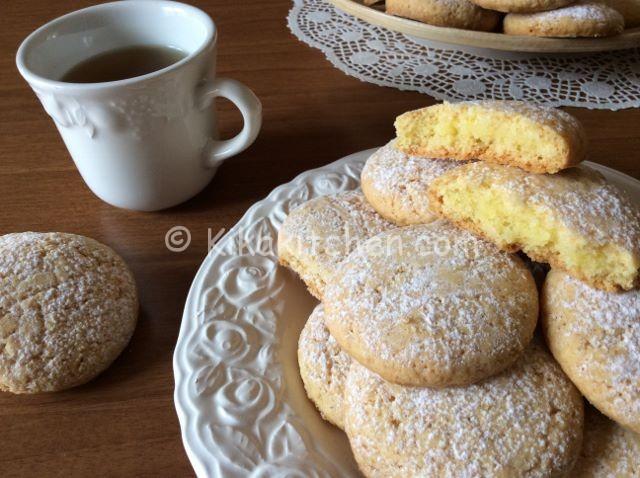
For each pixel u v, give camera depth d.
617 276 0.17
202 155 0.25
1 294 0.19
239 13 0.39
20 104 0.32
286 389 0.18
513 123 0.19
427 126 0.21
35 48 0.23
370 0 0.36
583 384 0.16
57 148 0.29
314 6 0.40
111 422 0.18
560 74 0.33
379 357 0.16
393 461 0.16
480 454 0.15
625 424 0.16
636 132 0.28
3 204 0.26
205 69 0.23
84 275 0.20
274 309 0.20
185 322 0.19
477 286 0.17
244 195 0.27
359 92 0.32
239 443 0.16
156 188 0.24
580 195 0.18
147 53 0.25
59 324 0.19
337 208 0.22
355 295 0.17
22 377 0.18
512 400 0.16
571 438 0.16
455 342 0.16
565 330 0.17
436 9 0.32
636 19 0.34
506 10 0.31
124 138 0.22
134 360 0.20
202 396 0.17
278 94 0.32
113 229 0.25
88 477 0.17
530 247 0.19
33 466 0.17
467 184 0.19
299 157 0.28
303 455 0.16
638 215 0.18
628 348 0.16
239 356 0.18
